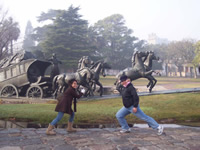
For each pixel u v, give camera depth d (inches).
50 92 666.8
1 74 636.7
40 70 698.2
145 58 629.0
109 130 230.5
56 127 272.7
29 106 441.4
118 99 531.5
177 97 511.2
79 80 567.2
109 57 2726.4
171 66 3472.0
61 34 1676.9
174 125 286.5
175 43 2691.9
